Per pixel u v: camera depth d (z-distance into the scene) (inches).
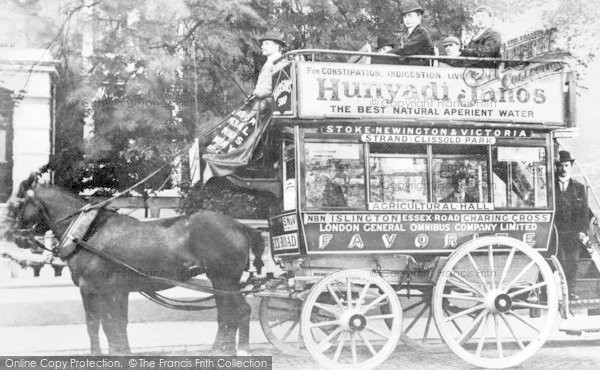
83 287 312.8
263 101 327.6
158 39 434.3
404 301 441.4
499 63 329.1
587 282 352.8
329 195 307.4
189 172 366.0
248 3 447.8
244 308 319.9
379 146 314.0
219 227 321.1
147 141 438.9
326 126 308.8
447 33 474.6
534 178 330.6
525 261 330.6
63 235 315.0
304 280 313.0
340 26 472.4
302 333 302.7
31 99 462.9
